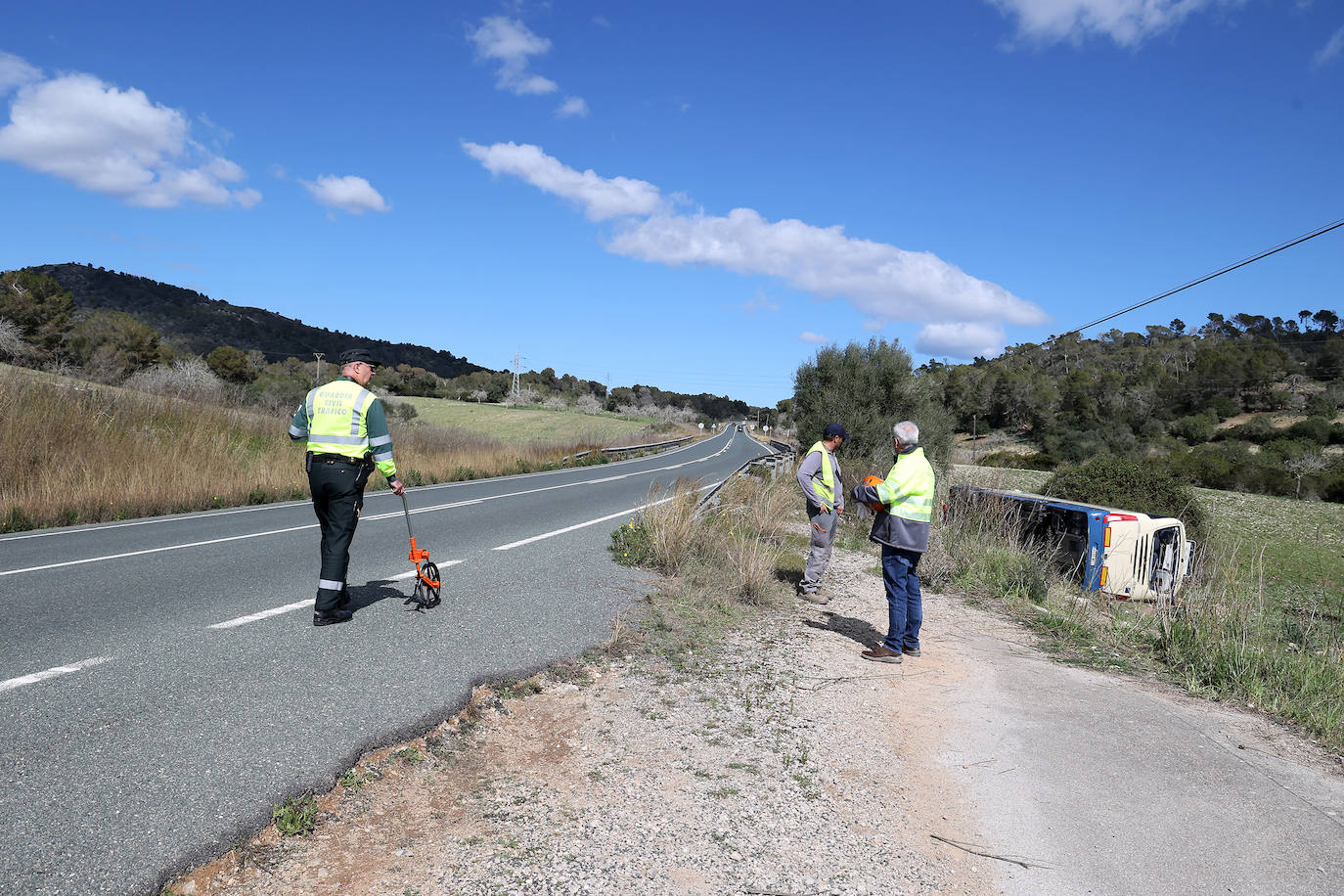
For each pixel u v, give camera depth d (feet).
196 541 28.96
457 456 76.84
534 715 13.69
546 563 26.91
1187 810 11.44
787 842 9.98
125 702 12.43
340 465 17.22
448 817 10.03
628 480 69.62
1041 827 10.78
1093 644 22.16
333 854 8.98
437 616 18.97
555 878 8.75
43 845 8.41
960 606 26.50
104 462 41.37
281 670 14.39
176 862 8.37
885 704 15.58
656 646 18.19
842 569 31.60
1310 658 19.25
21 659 14.20
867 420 80.79
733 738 13.28
